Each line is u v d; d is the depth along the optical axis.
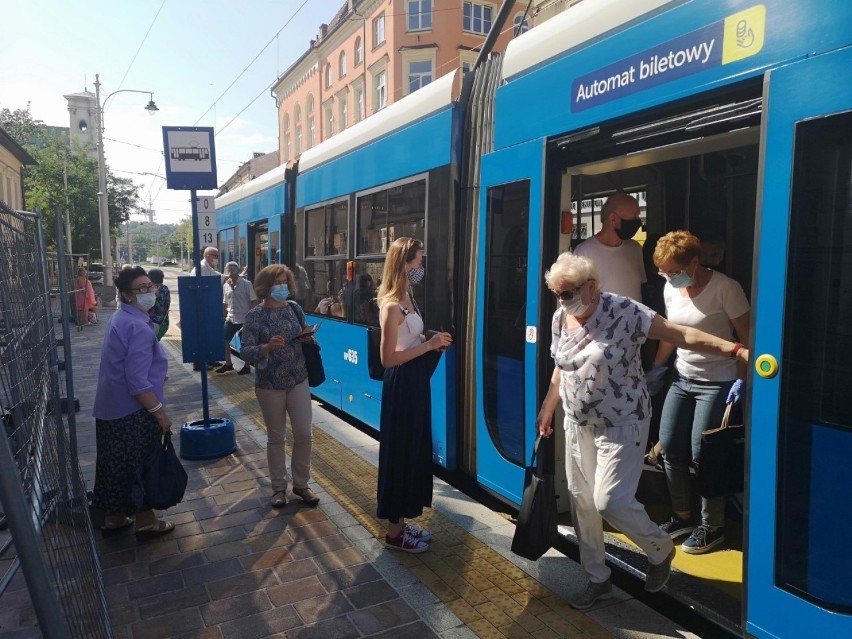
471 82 4.95
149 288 4.09
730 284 3.57
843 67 2.35
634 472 3.03
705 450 3.27
